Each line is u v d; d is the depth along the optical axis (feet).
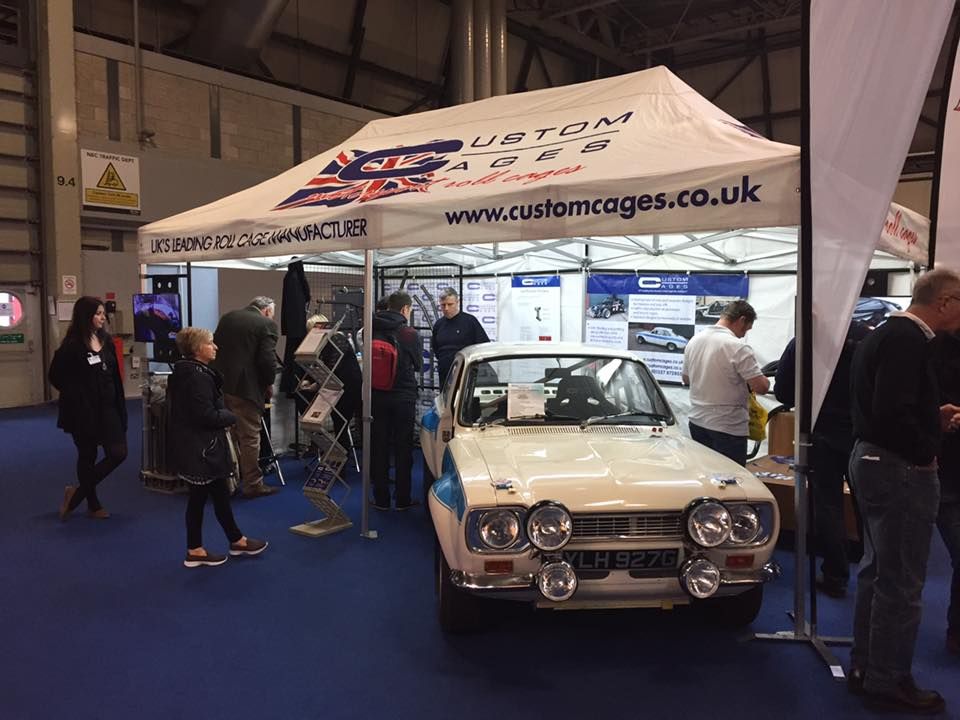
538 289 27.27
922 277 10.47
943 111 16.72
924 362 10.01
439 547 13.42
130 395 42.04
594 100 18.79
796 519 12.74
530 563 10.97
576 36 53.36
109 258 40.16
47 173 37.63
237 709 10.60
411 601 14.49
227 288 43.75
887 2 10.70
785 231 17.92
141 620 13.64
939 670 11.84
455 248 24.08
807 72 10.87
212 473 16.17
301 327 25.03
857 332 14.20
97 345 19.56
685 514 10.94
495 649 12.46
